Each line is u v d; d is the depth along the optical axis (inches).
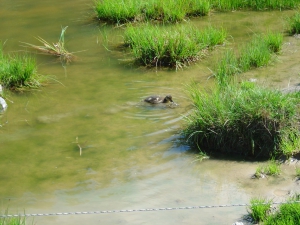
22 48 551.5
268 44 519.8
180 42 502.6
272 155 329.4
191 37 530.6
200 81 457.7
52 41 572.7
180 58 498.3
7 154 349.7
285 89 417.1
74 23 636.7
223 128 339.9
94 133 374.3
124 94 439.2
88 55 535.2
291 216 253.9
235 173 314.8
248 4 687.1
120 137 366.9
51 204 291.9
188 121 363.3
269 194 289.1
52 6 710.5
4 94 442.3
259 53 488.1
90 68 500.4
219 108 347.9
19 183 315.3
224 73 451.2
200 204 284.5
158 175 318.0
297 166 314.8
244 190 295.9
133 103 420.2
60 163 336.8
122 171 324.2
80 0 736.3
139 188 304.8
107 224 269.9
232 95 364.5
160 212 278.5
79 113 406.6
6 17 662.5
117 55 533.0
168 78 471.2
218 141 341.7
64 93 445.1
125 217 275.6
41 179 319.0
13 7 706.8
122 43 567.8
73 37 589.0
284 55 509.7
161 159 336.5
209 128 344.2
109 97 434.0
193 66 495.2
